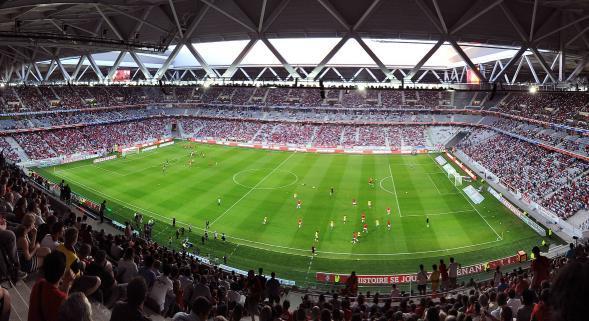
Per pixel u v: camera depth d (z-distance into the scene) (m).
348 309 15.69
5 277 8.62
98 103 97.81
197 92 115.75
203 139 98.44
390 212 49.75
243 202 52.91
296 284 32.78
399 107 101.06
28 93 86.00
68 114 89.69
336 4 15.76
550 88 23.22
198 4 18.55
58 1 17.95
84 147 79.88
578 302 2.46
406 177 65.88
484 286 23.92
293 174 67.50
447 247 39.91
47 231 11.57
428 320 8.53
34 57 39.97
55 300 5.84
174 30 20.20
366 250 39.56
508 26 16.73
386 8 15.61
